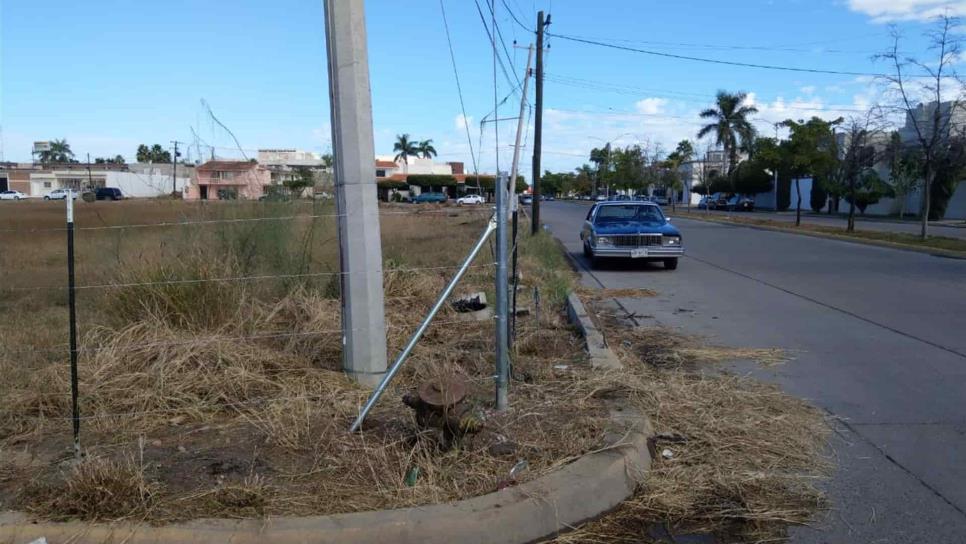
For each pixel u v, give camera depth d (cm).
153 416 498
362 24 570
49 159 9638
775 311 1062
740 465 470
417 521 362
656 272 1605
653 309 1091
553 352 730
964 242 2167
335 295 827
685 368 712
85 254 1070
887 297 1184
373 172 576
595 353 705
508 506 378
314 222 866
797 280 1420
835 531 392
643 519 403
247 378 546
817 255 1952
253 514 369
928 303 1120
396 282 957
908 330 909
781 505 420
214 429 480
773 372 704
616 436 469
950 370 714
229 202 905
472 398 519
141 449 416
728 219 4128
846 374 699
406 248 1544
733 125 6650
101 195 4681
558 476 410
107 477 382
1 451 445
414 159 10675
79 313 763
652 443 494
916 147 3112
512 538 372
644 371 673
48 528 353
